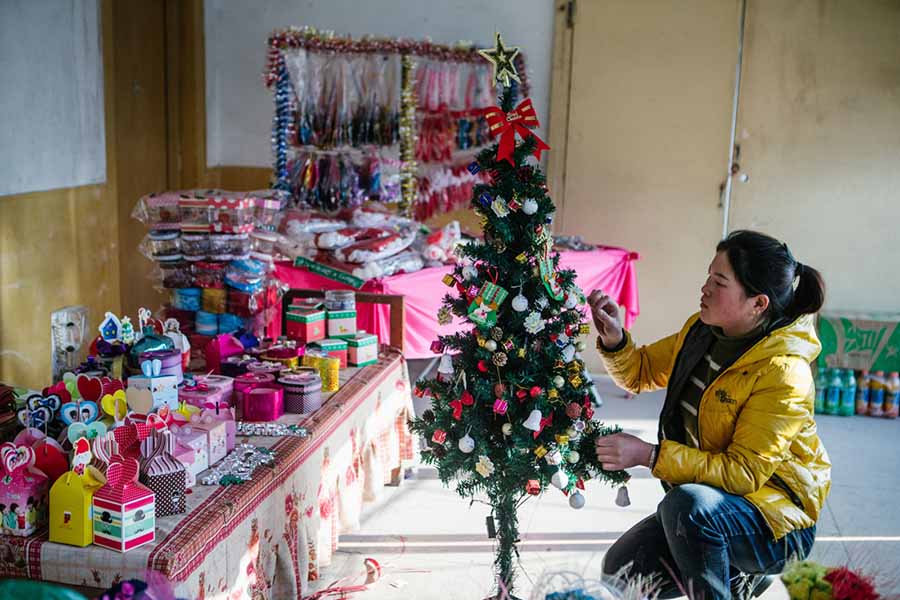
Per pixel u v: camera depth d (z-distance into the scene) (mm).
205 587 2152
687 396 2484
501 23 6090
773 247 2277
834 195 5961
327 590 2898
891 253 5965
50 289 4559
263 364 3205
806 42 5836
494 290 2447
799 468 2324
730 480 2244
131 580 1560
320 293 3980
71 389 2426
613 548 2498
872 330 5520
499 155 2445
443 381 2588
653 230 6152
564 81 6078
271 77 4594
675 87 5984
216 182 6441
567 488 2523
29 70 4273
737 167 6008
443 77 5285
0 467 2076
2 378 4164
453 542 3572
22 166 4258
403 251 4621
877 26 5766
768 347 2281
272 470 2520
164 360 2820
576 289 2539
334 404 3158
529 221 2477
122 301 5664
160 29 5945
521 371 2482
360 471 3434
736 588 2400
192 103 6094
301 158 4797
